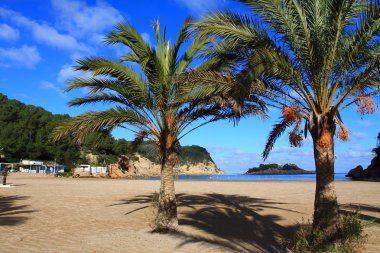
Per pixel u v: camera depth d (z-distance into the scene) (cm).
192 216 1470
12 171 8081
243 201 1997
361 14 775
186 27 1169
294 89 866
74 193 2522
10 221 1290
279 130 1202
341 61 849
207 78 809
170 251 883
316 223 868
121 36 1124
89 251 863
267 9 817
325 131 838
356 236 870
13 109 10762
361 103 825
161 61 1178
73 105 1207
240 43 817
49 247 891
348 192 2595
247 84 686
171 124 1170
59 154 9762
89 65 1091
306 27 819
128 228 1201
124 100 1195
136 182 4481
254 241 1038
